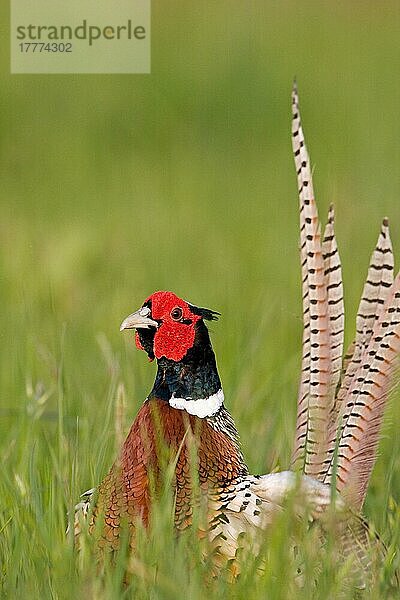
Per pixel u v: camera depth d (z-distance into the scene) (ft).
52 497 24.22
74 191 60.80
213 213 55.72
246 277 45.55
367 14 93.15
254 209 56.18
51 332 37.04
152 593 20.89
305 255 24.41
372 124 70.79
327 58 82.07
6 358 35.45
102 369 33.50
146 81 74.84
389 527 25.05
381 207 53.57
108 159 66.95
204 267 47.62
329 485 22.80
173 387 22.71
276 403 31.99
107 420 26.71
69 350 34.22
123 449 22.66
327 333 24.38
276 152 68.23
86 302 42.70
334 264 24.48
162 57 78.33
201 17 88.33
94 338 37.83
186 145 69.77
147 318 22.84
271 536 21.13
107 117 72.28
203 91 73.97
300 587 21.25
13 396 33.09
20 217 55.72
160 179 63.10
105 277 45.85
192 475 21.72
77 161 65.87
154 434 22.38
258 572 21.29
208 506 21.93
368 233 49.62
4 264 45.73
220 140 70.44
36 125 70.44
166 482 21.52
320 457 24.11
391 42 86.69
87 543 22.04
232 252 49.19
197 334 22.74
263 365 35.70
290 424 29.99
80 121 71.72
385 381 24.07
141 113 72.69
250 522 21.70
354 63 81.76
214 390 22.93
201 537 21.58
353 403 24.14
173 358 22.66
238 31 85.35
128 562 21.52
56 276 44.86
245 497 21.95
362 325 24.53
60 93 73.72
